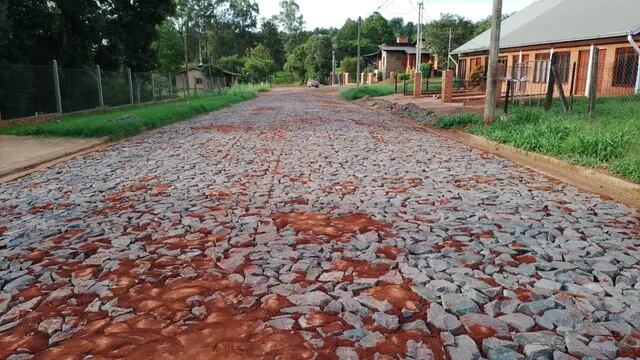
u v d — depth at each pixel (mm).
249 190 6238
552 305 3074
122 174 7465
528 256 3898
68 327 2934
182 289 3402
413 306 3096
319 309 3090
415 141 10875
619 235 4375
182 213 5223
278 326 2887
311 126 14305
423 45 49094
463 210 5199
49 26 20469
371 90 31500
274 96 39656
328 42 76750
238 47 92062
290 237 4398
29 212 5402
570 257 3859
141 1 26297
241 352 2633
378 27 85938
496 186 6355
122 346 2713
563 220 4832
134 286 3471
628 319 2916
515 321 2900
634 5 19922
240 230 4637
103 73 21516
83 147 10312
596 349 2615
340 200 5672
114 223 4914
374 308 3086
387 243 4203
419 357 2566
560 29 21922
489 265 3705
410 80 41438
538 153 8469
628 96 16406
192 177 7121
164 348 2688
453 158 8578
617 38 18297
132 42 27328
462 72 31797
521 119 11430
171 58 48000
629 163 6629
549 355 2572
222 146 10414
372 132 12625
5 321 3037
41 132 12289
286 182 6695
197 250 4125
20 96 15594
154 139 11977
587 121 10039
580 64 20344
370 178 6875
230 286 3445
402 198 5719
